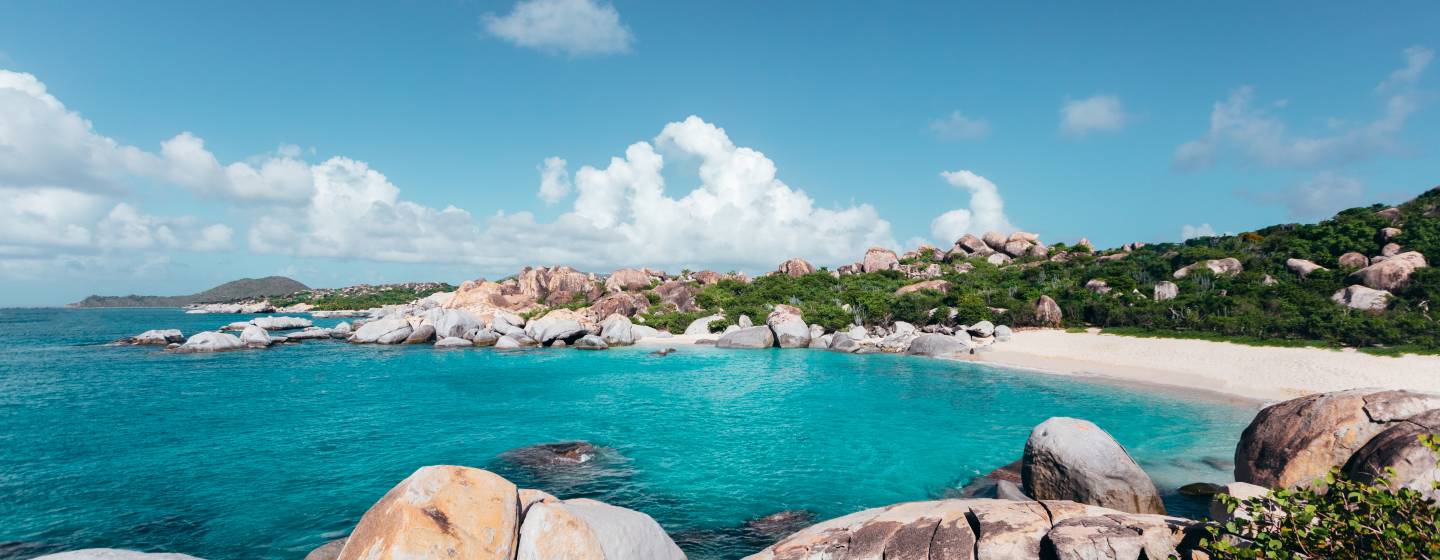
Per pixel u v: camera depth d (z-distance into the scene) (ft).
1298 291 148.87
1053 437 42.39
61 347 161.68
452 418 76.89
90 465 56.03
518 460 57.98
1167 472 53.31
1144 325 149.59
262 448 62.18
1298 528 18.61
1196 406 82.69
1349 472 33.50
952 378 110.93
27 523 43.21
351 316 437.99
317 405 84.48
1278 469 38.06
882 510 33.86
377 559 21.54
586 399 90.58
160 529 42.42
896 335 167.73
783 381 108.37
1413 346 102.58
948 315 184.03
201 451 60.90
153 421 73.72
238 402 86.07
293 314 470.39
